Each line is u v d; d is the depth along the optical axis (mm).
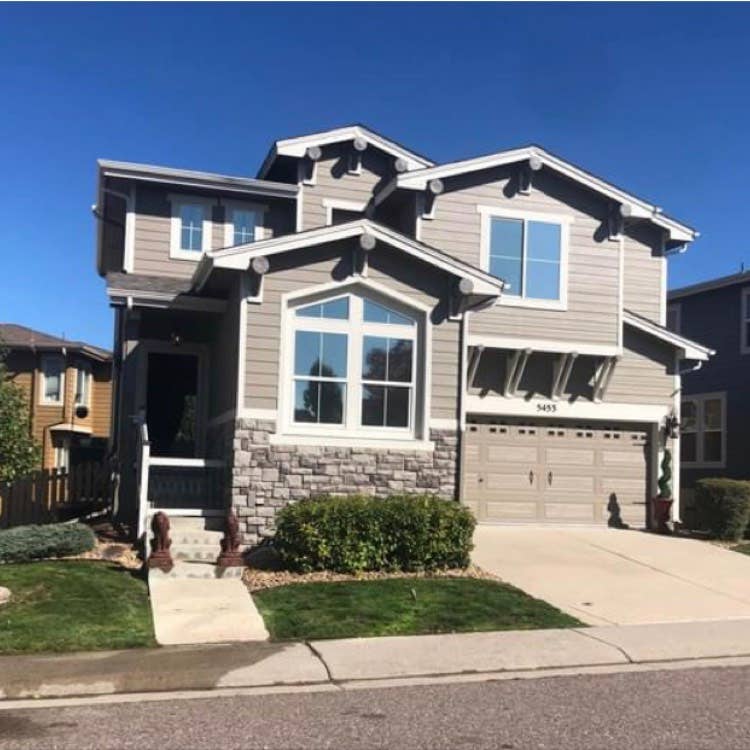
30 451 13648
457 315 13727
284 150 17453
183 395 16391
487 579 11438
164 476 14648
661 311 18484
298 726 6004
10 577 10383
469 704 6594
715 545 15172
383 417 13406
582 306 16938
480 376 16672
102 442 30844
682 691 7016
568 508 16984
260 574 11258
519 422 16906
